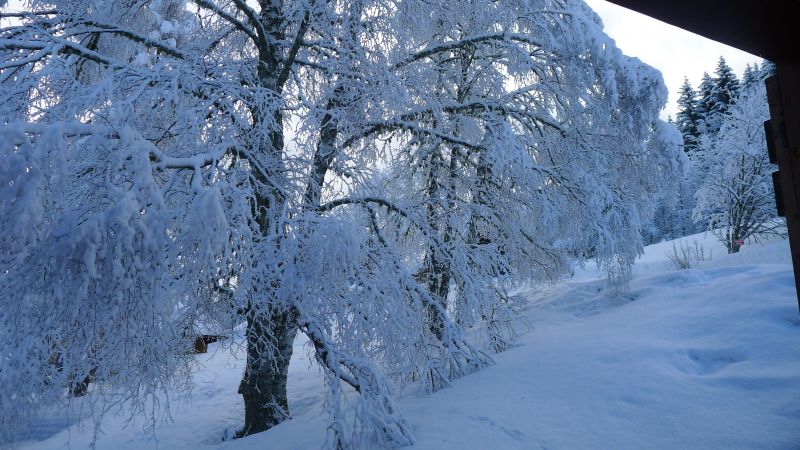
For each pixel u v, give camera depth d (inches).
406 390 297.7
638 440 177.0
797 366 204.8
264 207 254.1
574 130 371.6
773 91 74.0
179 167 188.9
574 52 339.9
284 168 267.3
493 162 343.3
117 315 156.6
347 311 245.4
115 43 345.7
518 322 407.8
